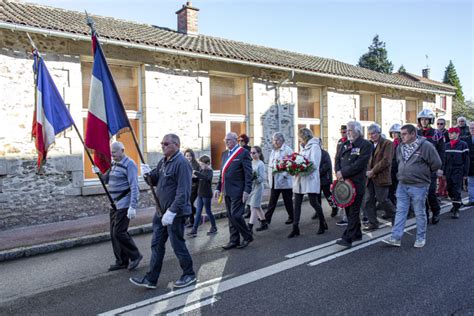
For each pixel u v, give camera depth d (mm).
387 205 6660
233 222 5766
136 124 9758
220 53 10312
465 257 4996
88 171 8969
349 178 5668
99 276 4855
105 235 6797
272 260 5160
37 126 5414
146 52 9562
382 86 15906
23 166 7863
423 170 5410
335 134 14312
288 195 7359
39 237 6688
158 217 4352
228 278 4539
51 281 4727
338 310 3572
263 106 12125
